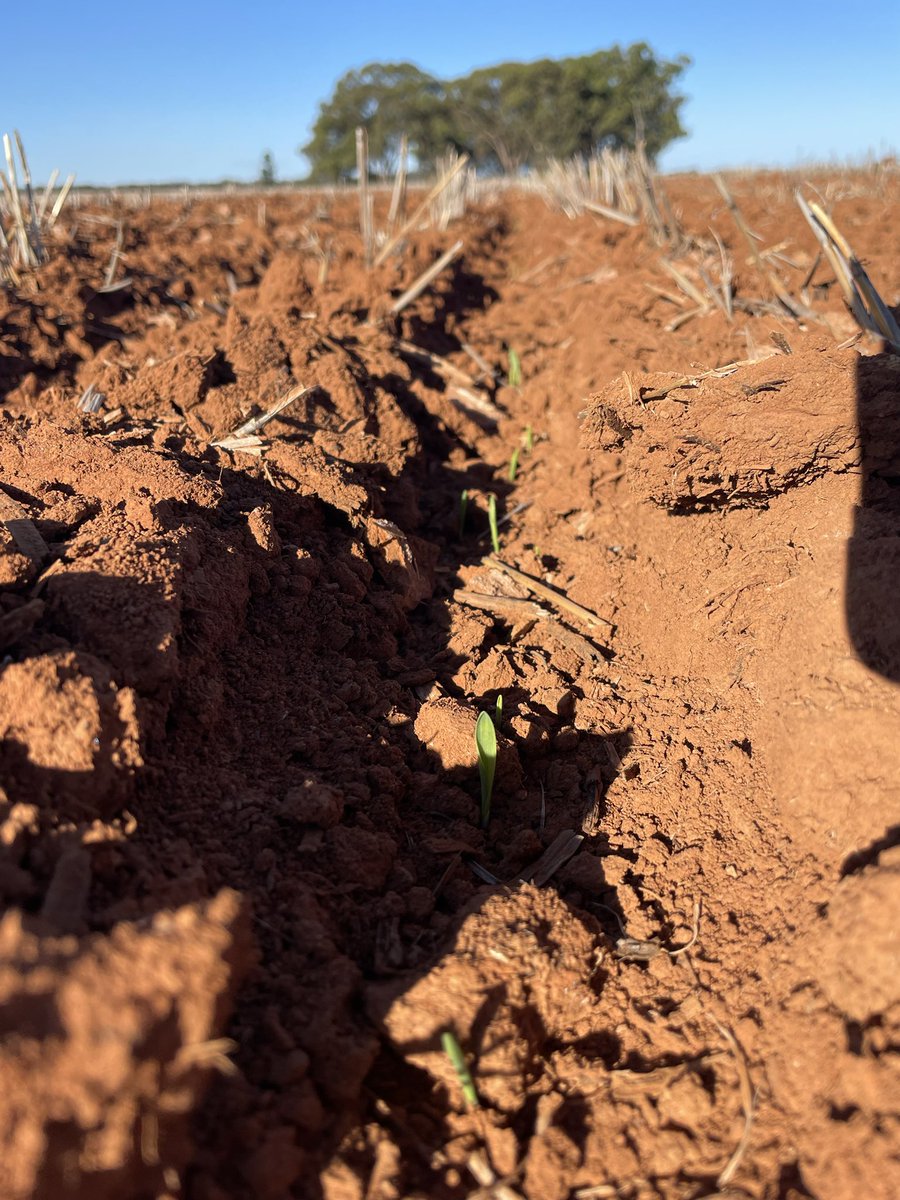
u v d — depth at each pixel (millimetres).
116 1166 129
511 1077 176
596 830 245
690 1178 163
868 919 173
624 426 333
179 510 290
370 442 396
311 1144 161
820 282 585
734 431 291
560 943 201
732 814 234
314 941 194
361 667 299
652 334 512
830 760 215
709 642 285
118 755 198
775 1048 177
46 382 509
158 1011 133
